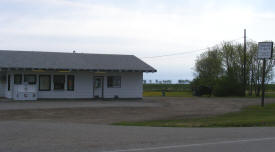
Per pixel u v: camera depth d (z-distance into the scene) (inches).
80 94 1342.3
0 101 1154.7
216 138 456.4
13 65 1195.3
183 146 390.9
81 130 510.3
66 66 1274.6
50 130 502.0
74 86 1333.7
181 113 909.8
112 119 765.9
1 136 443.5
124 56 1553.9
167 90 2571.4
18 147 372.5
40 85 1280.8
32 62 1264.8
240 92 1824.6
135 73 1425.9
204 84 1908.2
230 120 737.0
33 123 590.2
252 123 660.7
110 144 398.3
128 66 1384.1
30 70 1243.2
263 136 480.7
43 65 1246.3
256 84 1927.9
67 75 1322.6
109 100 1311.5
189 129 558.9
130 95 1418.6
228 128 582.2
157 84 3117.6
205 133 506.0
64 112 877.2
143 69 1368.1
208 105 1162.6
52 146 380.5
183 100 1378.0
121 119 768.3
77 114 847.1
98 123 689.0
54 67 1239.5
